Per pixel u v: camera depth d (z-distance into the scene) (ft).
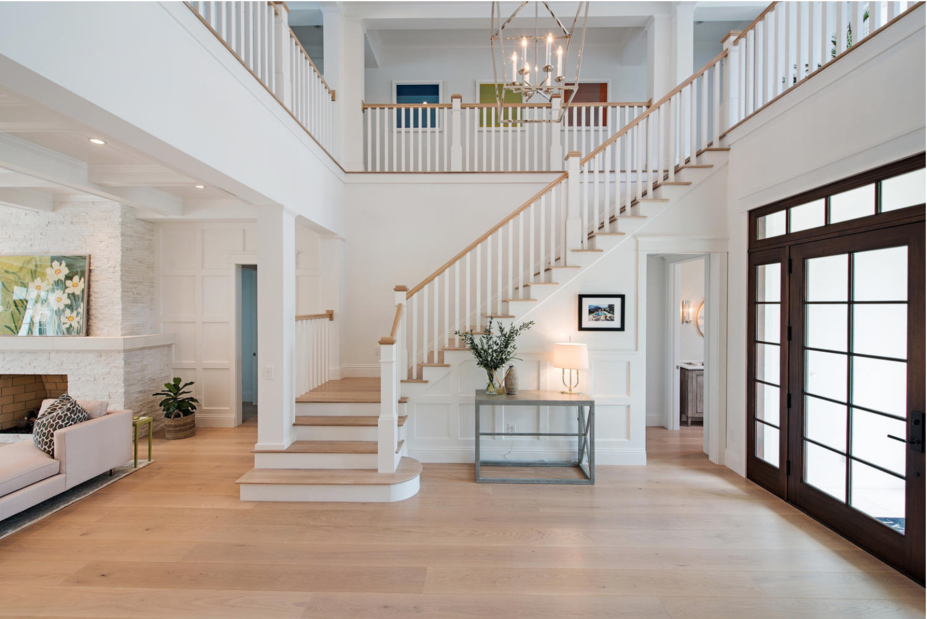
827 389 10.69
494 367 14.15
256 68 12.39
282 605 8.00
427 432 15.29
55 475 11.89
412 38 25.20
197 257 19.66
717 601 8.10
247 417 21.83
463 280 19.30
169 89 7.91
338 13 19.43
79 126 7.13
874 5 9.05
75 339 16.90
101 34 6.36
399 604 8.04
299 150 14.19
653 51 20.47
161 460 15.43
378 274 19.58
